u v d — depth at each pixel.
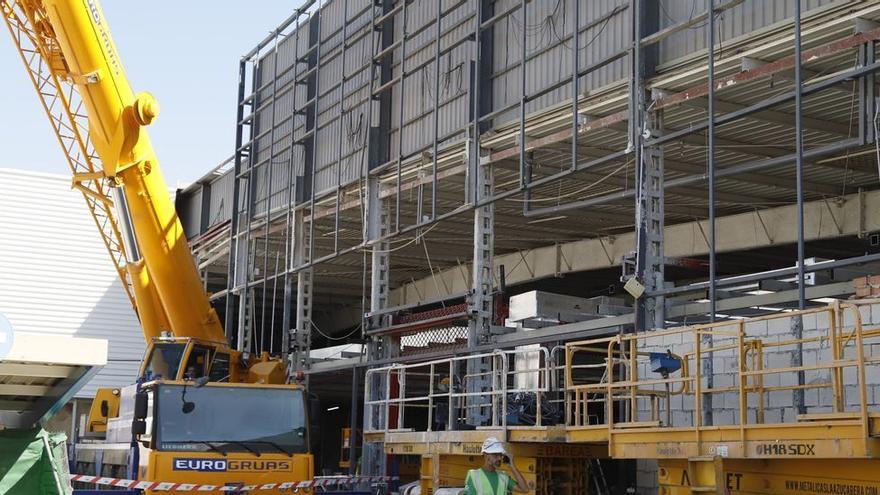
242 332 29.03
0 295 37.91
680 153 18.89
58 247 39.12
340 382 28.33
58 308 38.66
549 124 18.38
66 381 14.65
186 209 36.84
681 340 14.27
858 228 20.06
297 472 15.52
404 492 16.69
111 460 17.75
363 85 24.38
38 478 12.49
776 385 12.53
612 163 19.77
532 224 24.94
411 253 28.75
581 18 17.97
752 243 21.81
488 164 20.11
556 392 15.74
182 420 15.27
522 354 15.77
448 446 14.95
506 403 14.01
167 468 14.90
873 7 12.88
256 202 29.86
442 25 21.81
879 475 8.98
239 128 30.73
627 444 11.49
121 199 19.36
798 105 12.58
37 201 39.12
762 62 14.73
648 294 15.38
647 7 16.30
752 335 12.91
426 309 31.61
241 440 15.41
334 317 38.72
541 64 18.97
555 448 13.94
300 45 28.06
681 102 15.49
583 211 23.08
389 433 16.88
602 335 17.03
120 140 18.70
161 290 19.59
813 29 13.67
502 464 13.75
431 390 16.14
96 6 18.36
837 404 9.17
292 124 26.70
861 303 9.11
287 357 26.61
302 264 26.86
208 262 33.44
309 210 27.08
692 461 10.46
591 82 17.53
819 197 21.22
